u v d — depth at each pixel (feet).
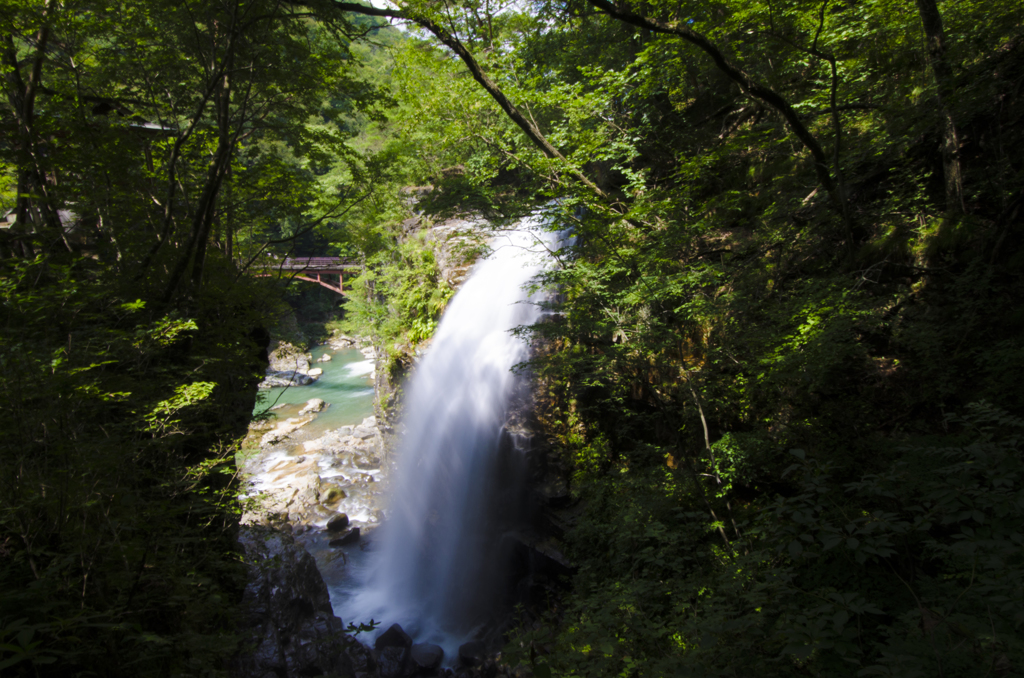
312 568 37.81
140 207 29.66
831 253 27.35
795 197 30.89
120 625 12.01
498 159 35.65
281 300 38.91
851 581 14.85
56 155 26.00
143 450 18.49
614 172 45.29
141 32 28.48
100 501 15.11
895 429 20.16
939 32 22.61
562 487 38.58
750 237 31.48
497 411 45.85
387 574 45.42
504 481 43.19
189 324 20.24
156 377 22.02
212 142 34.09
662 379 30.50
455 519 47.03
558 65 43.27
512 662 15.79
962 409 19.03
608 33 42.78
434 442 51.26
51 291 16.35
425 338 57.52
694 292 27.53
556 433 41.04
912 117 25.82
